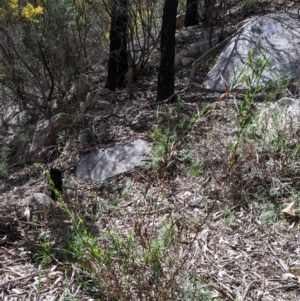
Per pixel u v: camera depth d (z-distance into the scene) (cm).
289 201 383
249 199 389
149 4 737
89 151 539
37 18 686
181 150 448
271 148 420
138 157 482
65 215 384
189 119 511
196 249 333
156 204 354
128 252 278
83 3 724
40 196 428
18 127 718
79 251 285
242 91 525
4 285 307
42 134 604
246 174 404
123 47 703
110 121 585
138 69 744
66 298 289
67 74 725
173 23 576
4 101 791
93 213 400
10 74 702
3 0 668
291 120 439
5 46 700
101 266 276
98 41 797
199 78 688
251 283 307
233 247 342
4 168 569
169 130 468
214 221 371
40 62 715
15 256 339
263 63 324
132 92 655
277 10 845
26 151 629
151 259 280
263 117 463
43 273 315
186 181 422
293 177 401
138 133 536
